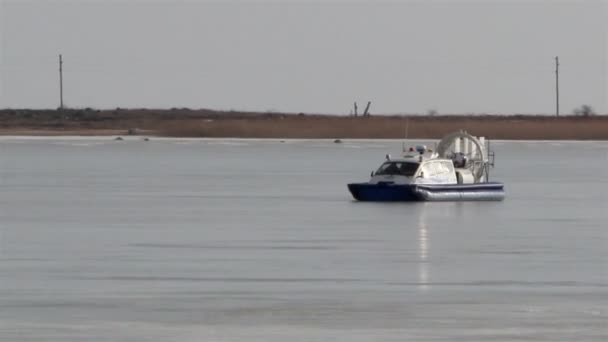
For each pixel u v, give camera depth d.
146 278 129.12
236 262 140.62
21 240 160.12
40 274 131.62
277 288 123.56
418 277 130.12
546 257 144.88
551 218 188.12
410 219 185.00
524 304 115.88
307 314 111.44
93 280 128.00
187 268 135.88
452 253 148.12
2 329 105.12
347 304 115.88
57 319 108.94
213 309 113.56
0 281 127.19
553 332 104.56
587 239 161.88
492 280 128.38
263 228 173.88
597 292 121.56
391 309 113.56
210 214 194.62
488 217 188.62
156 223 181.12
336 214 192.88
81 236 164.62
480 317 110.25
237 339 102.00
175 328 105.69
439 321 108.69
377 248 152.62
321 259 142.88
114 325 106.75
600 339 102.12
